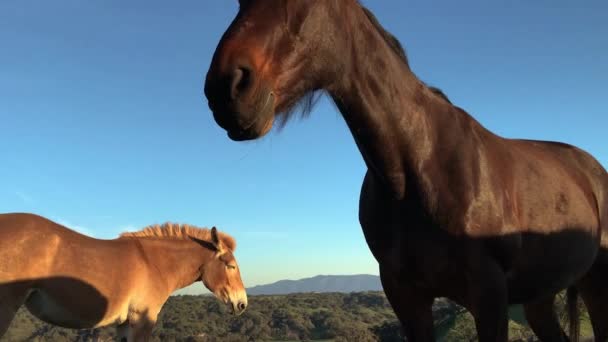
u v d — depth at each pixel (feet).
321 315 114.62
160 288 22.80
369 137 6.63
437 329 34.58
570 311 10.61
